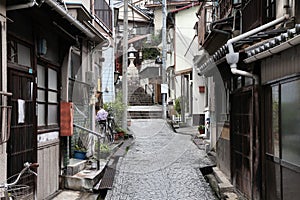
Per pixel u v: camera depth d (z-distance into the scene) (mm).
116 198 7285
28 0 4734
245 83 7039
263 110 6066
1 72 4707
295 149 4762
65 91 8086
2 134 4695
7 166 5117
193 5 17453
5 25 4777
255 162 6176
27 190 5844
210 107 10594
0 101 4684
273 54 4949
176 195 7586
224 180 8203
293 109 4816
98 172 8320
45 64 7066
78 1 10109
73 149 9266
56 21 6363
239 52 6043
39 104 6785
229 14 10320
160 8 23391
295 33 4129
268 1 6875
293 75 4660
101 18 13234
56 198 7016
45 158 6906
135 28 24281
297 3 5629
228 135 8438
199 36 13281
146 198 7332
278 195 5461
